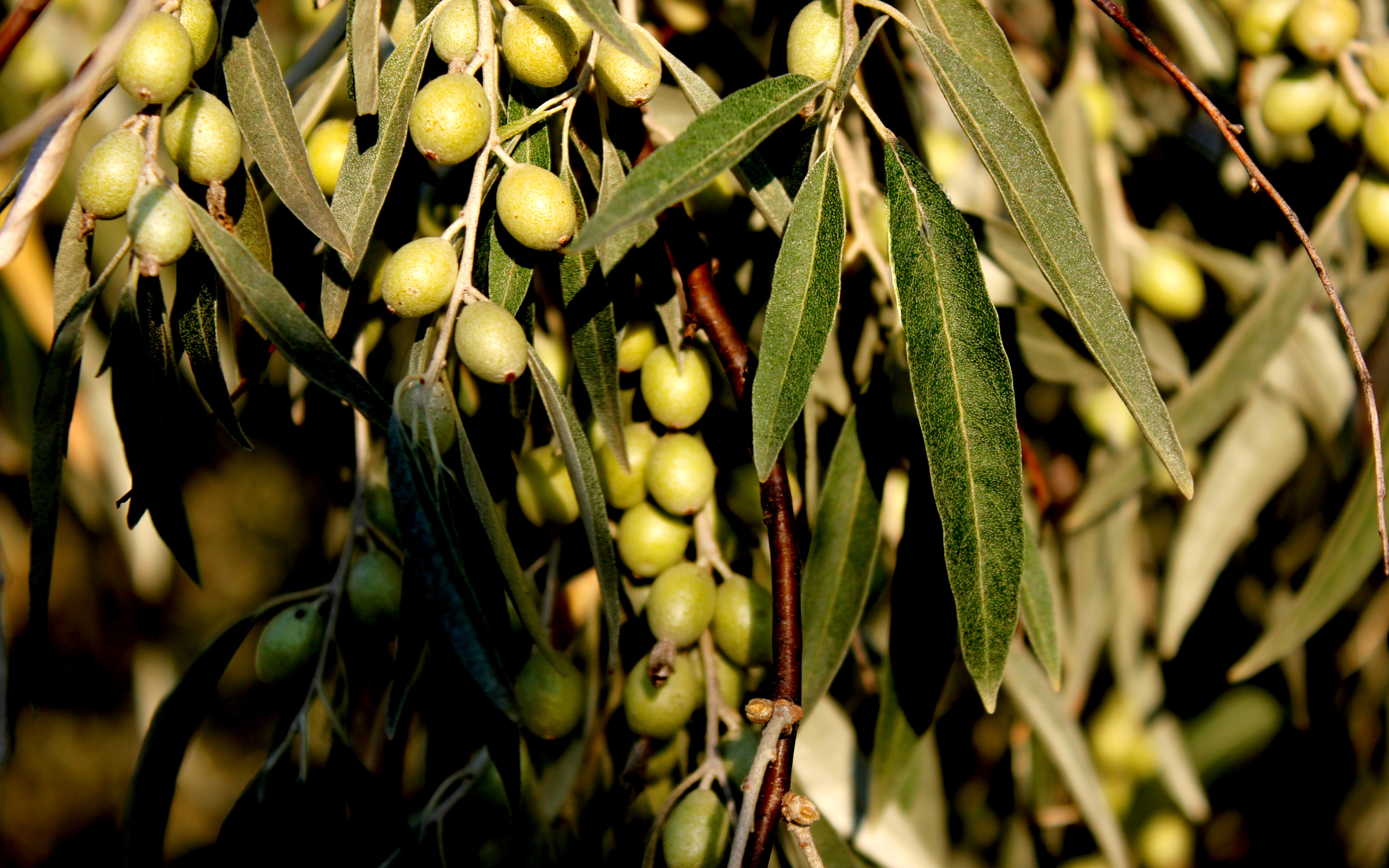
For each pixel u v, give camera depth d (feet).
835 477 1.70
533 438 1.74
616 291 1.62
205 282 1.56
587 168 1.61
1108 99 2.23
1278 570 2.56
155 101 1.51
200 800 4.39
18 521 2.77
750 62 1.90
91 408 2.38
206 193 1.56
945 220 1.52
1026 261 1.87
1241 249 2.30
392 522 1.76
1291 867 2.89
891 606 1.69
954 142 2.29
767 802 1.52
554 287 1.76
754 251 1.80
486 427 1.69
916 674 1.69
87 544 3.87
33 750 4.47
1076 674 2.09
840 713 1.89
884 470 1.70
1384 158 1.90
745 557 1.73
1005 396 1.51
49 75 2.46
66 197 2.44
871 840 1.87
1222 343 1.92
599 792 1.77
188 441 1.59
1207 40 2.31
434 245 1.53
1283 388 2.11
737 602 1.66
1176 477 1.51
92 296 1.52
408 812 1.84
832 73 1.57
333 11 2.52
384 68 1.56
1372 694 2.70
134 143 1.51
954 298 1.52
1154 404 1.51
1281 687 2.74
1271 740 2.85
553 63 1.55
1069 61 2.11
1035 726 1.93
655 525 1.68
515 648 1.68
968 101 1.54
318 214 1.54
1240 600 2.64
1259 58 2.00
